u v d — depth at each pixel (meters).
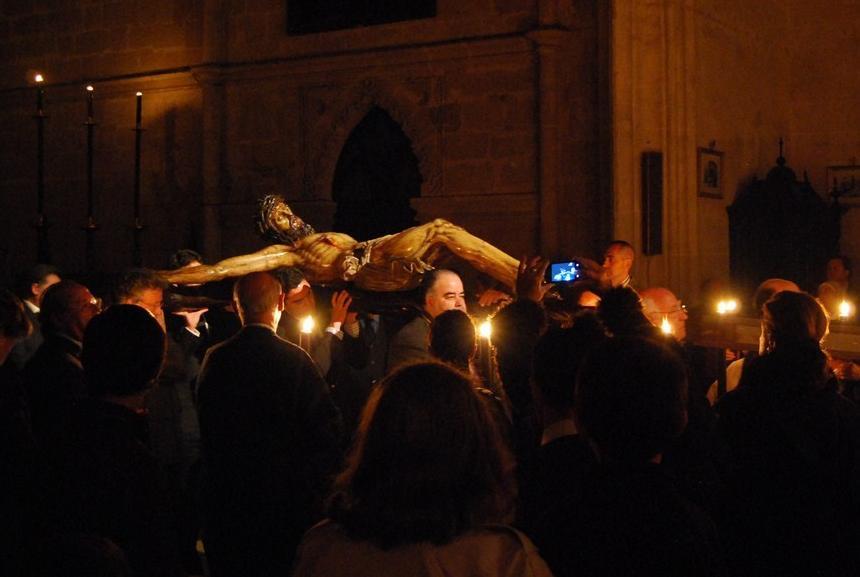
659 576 2.04
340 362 5.15
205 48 12.51
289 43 12.11
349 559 1.90
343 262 5.53
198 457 5.15
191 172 12.92
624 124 9.98
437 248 5.74
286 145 12.20
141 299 4.89
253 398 3.82
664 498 2.13
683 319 5.41
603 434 2.19
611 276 7.38
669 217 10.10
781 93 13.05
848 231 12.84
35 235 14.17
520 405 3.51
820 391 3.32
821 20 13.05
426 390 1.92
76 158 13.84
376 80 11.56
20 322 3.41
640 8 10.07
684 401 2.21
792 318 3.55
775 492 3.25
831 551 3.19
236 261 5.70
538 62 10.50
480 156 10.93
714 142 11.07
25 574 1.79
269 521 3.78
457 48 10.94
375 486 1.89
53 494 2.72
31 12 14.16
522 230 10.70
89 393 3.00
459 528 1.89
